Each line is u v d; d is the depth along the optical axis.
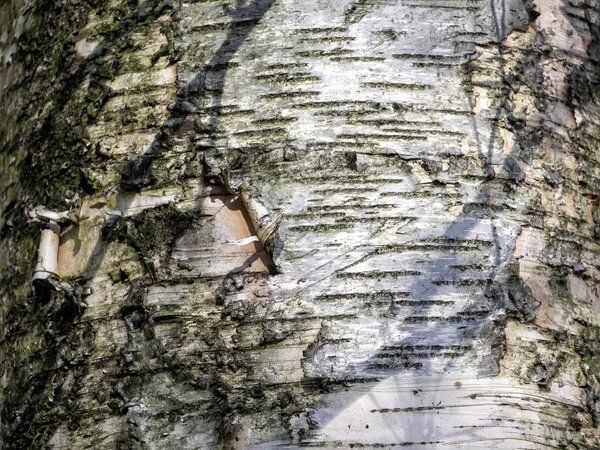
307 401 0.33
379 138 0.36
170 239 0.35
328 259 0.34
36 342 0.38
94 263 0.37
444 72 0.38
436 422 0.33
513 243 0.36
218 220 0.35
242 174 0.36
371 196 0.35
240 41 0.38
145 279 0.35
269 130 0.36
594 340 0.37
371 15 0.38
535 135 0.38
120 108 0.38
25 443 0.36
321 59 0.37
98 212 0.37
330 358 0.33
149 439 0.33
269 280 0.34
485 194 0.36
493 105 0.38
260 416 0.33
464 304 0.34
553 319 0.36
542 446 0.34
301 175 0.35
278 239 0.34
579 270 0.38
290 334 0.33
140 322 0.35
